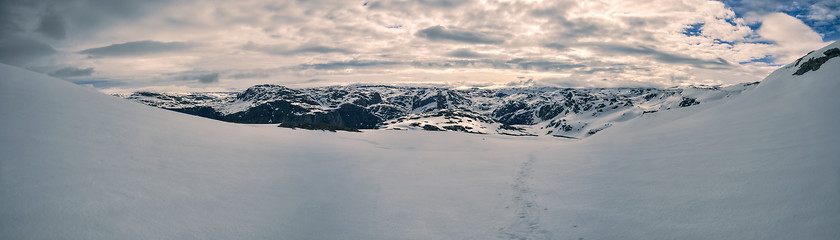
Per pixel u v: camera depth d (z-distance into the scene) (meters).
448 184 18.16
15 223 8.12
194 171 15.14
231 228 10.38
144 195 11.20
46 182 10.09
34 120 13.88
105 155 13.48
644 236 9.77
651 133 28.05
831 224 7.82
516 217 12.56
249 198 13.39
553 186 16.58
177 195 11.96
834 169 10.39
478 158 28.45
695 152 17.53
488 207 13.90
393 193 16.11
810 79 25.36
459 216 12.84
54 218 8.62
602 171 18.33
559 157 25.94
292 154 24.88
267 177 17.03
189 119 26.25
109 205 9.91
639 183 14.64
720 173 13.21
